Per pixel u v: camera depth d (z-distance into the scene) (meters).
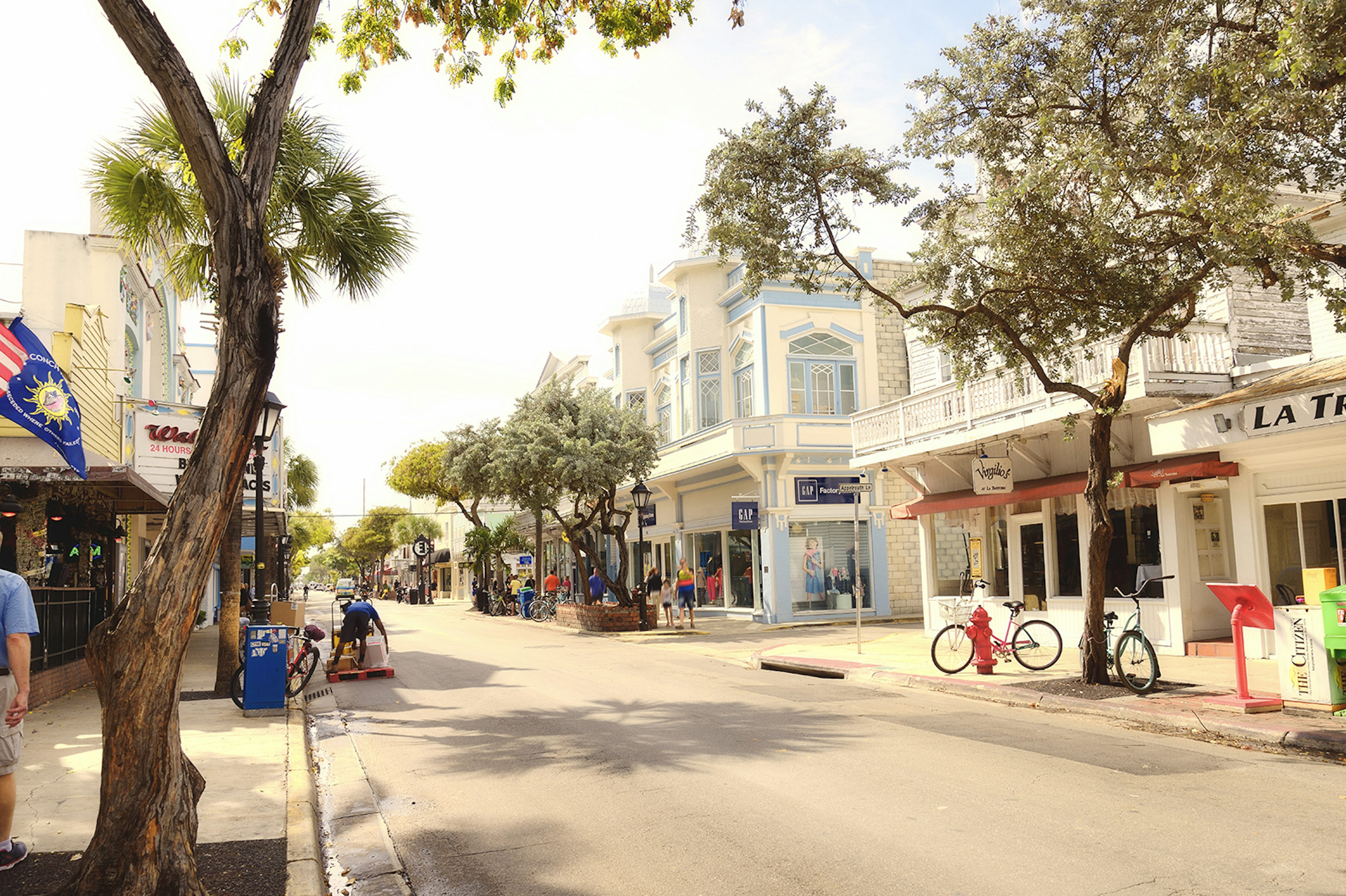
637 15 9.20
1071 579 17.33
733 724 10.05
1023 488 17.53
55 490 13.71
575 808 6.72
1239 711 9.55
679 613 27.56
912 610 27.58
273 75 5.15
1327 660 9.27
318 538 81.38
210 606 35.59
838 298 28.58
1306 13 7.80
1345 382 11.27
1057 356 12.48
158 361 23.52
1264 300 14.84
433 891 5.16
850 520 27.27
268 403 14.21
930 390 19.14
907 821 6.13
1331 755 8.06
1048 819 6.11
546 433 27.06
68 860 5.35
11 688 5.13
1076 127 10.83
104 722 4.32
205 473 4.54
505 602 40.16
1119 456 16.11
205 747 9.05
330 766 8.61
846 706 11.34
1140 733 9.33
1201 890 4.76
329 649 21.20
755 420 26.58
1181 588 14.84
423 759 8.73
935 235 12.60
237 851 5.55
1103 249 10.62
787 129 11.94
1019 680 12.58
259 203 4.98
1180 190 9.45
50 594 12.45
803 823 6.14
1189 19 9.66
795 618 26.39
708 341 30.86
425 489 53.28
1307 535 13.23
